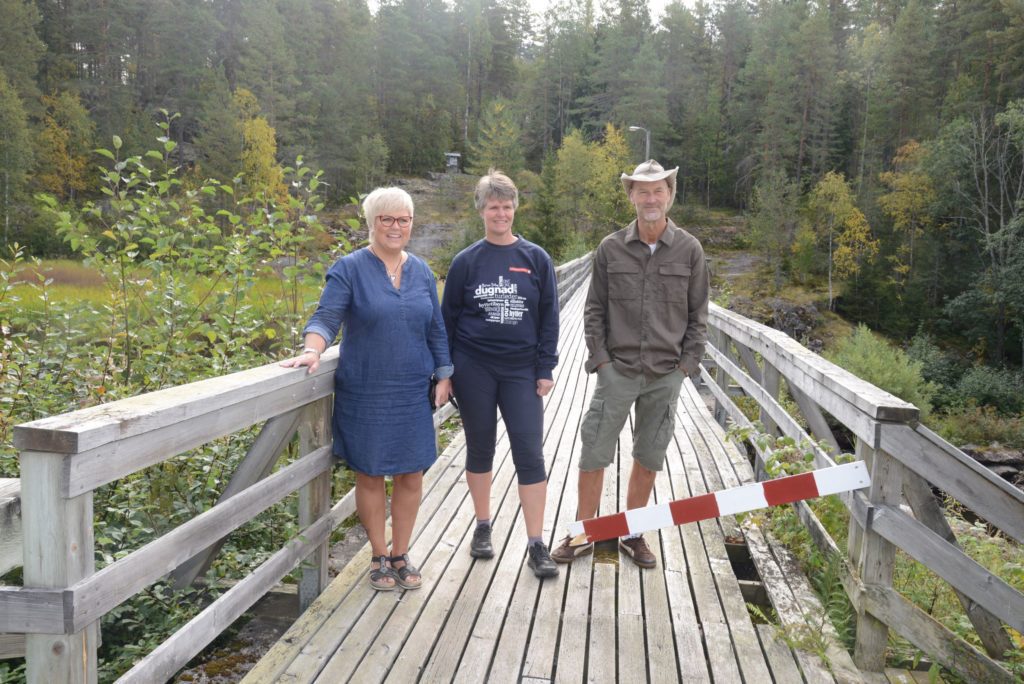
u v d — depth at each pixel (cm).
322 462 326
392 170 7988
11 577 306
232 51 7312
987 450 2289
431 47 8962
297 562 309
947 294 4631
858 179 5684
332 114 7031
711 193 7438
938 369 3456
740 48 8200
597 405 362
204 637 245
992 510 258
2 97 4722
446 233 6081
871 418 272
